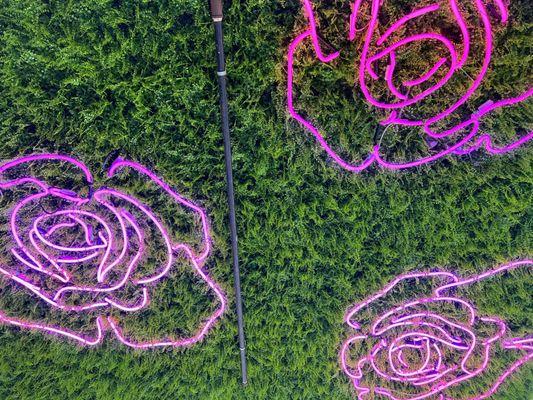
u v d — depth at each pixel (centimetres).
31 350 280
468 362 305
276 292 281
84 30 209
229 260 270
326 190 254
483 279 283
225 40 213
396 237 269
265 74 220
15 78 217
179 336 287
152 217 254
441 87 224
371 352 300
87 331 279
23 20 204
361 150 243
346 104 228
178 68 221
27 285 262
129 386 298
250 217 255
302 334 295
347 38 213
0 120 227
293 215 260
